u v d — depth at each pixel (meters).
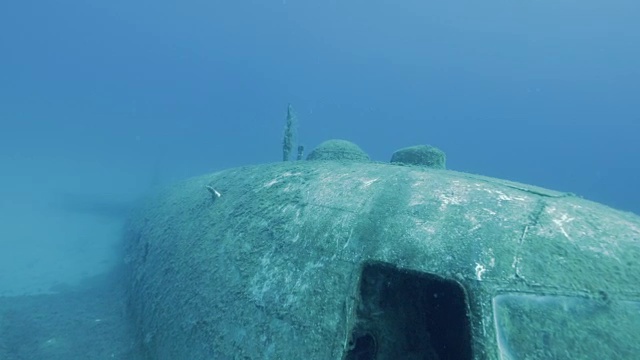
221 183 6.34
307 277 3.23
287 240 3.67
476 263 2.71
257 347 3.09
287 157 8.72
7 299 7.43
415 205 3.38
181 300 4.28
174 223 6.29
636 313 2.38
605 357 2.22
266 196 4.67
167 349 4.02
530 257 2.71
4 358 5.30
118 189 24.02
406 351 2.97
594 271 2.59
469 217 3.11
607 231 2.90
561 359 2.25
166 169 37.88
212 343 3.44
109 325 6.01
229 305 3.57
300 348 2.89
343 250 3.22
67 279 9.45
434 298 2.96
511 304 2.49
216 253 4.34
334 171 4.62
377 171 4.30
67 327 6.07
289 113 8.70
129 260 7.78
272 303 3.26
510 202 3.25
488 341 2.37
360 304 3.10
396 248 3.02
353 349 3.10
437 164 6.21
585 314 2.40
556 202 3.26
